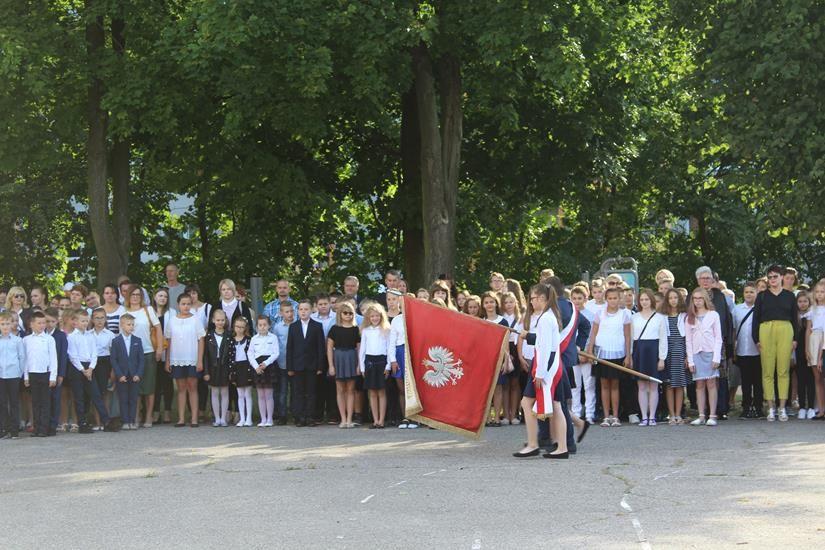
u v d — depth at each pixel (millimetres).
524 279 33125
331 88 21859
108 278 22531
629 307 15695
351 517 8508
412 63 22062
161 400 17781
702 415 15312
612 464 11188
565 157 26453
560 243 34156
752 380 16312
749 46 17578
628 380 15938
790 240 21000
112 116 21406
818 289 15648
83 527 8398
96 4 21391
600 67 23188
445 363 12875
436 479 10383
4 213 27922
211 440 14250
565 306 12031
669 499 9016
